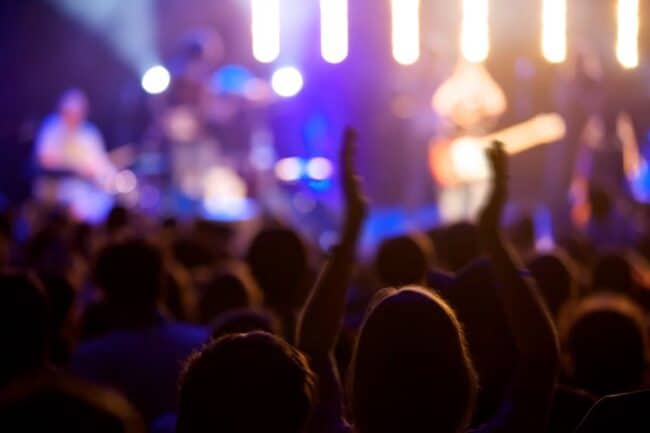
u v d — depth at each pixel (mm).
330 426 3379
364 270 7398
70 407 2021
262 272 5371
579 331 4602
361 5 18500
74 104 19453
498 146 3674
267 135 19516
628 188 16609
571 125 17156
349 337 4566
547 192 17188
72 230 9562
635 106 17188
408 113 18547
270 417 2375
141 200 18516
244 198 18453
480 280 3713
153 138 19469
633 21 10500
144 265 4934
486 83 18188
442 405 2646
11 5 20906
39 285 3346
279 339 2504
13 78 21125
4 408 2018
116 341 4875
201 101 19422
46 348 3318
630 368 4551
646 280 7508
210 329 5078
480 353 3646
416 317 2695
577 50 17188
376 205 18484
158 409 4816
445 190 18047
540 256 5883
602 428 3039
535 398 3371
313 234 17031
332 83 19094
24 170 20094
